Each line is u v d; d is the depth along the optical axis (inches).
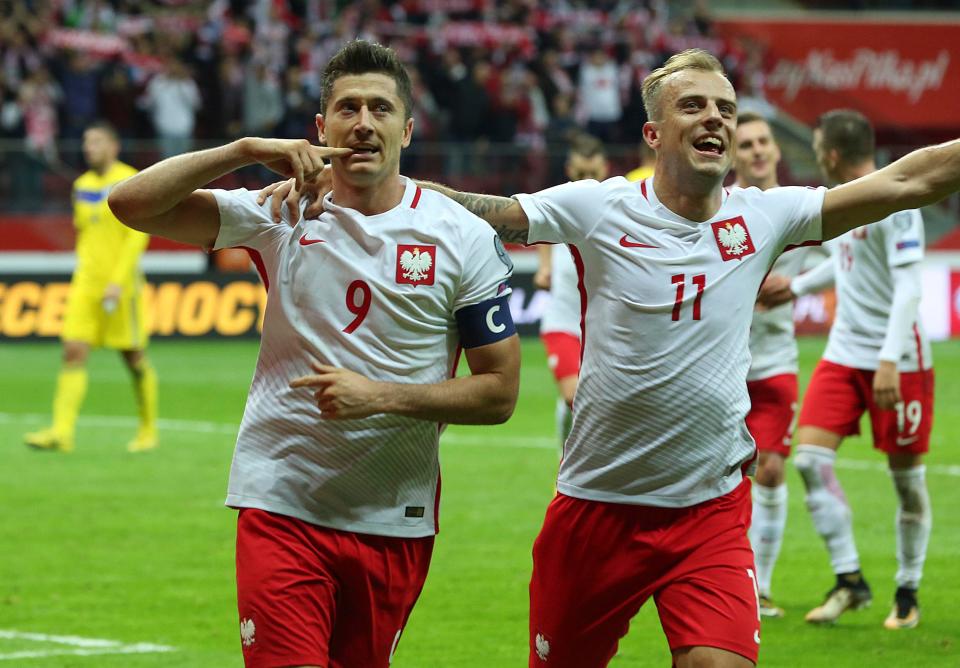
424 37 1899.6
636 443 323.3
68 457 881.5
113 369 1378.0
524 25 1946.4
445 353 305.7
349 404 286.4
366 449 298.5
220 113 1759.4
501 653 466.9
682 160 316.8
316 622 295.4
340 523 301.4
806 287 518.9
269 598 293.4
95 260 877.8
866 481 809.5
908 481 501.4
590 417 328.5
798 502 748.0
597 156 628.7
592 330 329.4
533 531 671.1
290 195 302.2
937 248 1760.6
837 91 2102.6
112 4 1841.8
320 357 298.8
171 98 1722.4
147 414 912.9
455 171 1658.5
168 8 1863.9
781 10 2167.8
